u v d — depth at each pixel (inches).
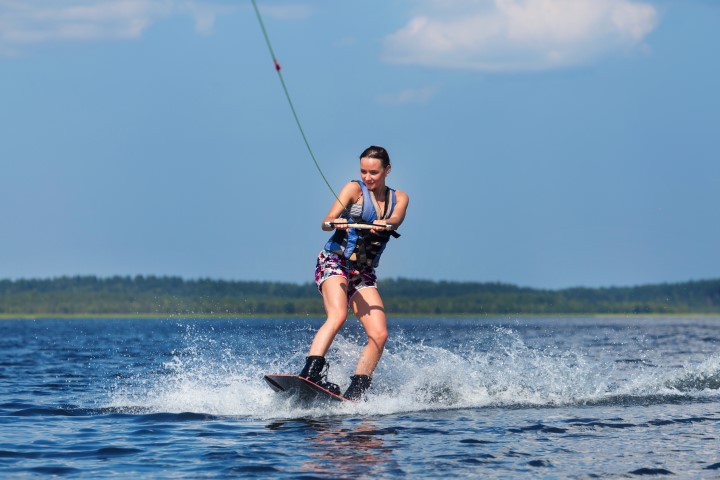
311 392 1143.0
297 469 799.7
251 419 1098.7
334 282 1182.3
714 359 1676.9
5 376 1812.3
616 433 983.0
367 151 1155.9
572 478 764.6
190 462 837.8
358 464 818.8
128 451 896.3
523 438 951.0
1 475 794.2
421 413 1139.9
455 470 792.9
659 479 764.0
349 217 1170.6
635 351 3026.6
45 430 1031.6
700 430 1004.6
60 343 3855.8
